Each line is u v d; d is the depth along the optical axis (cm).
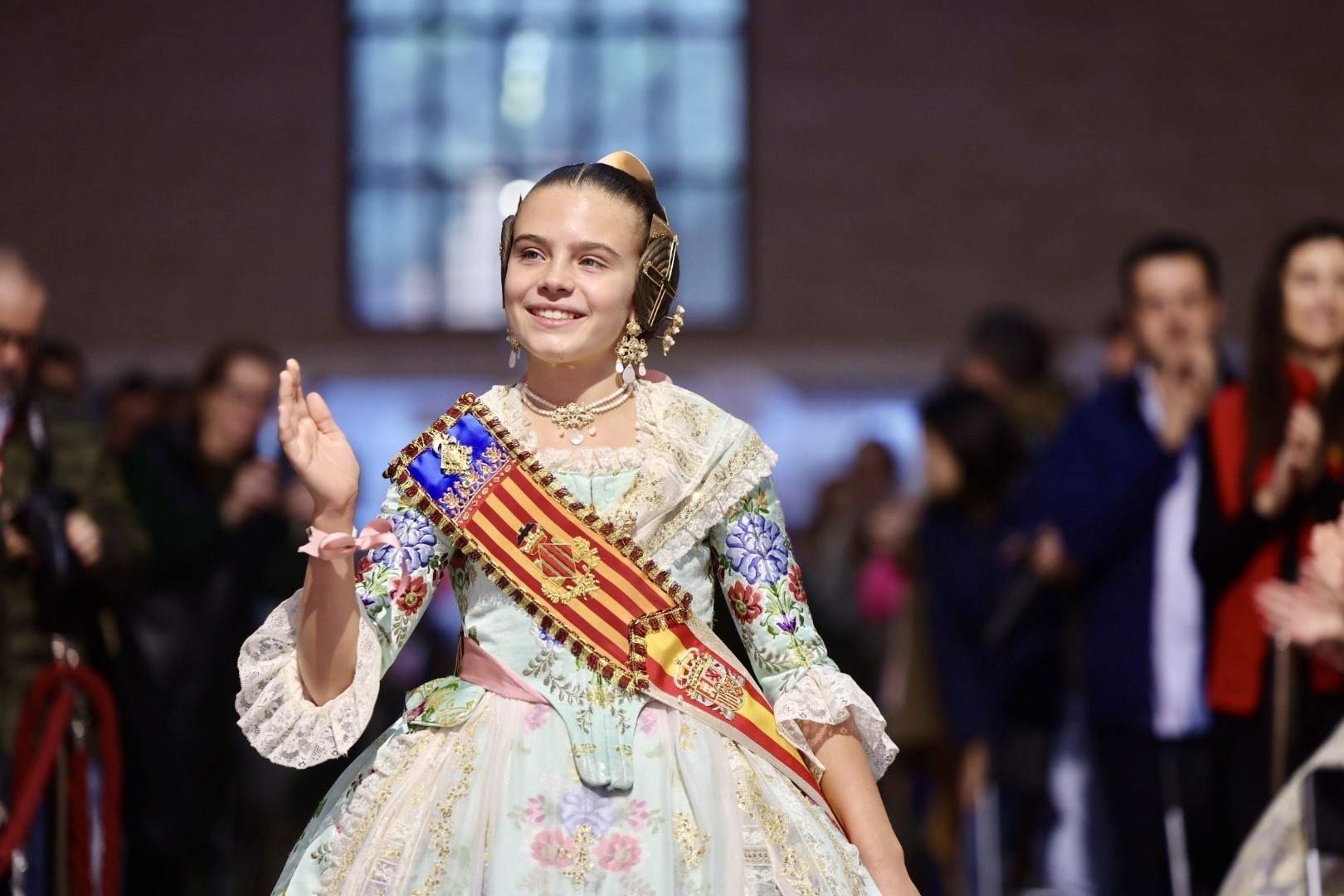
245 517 658
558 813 288
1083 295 1656
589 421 312
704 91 1689
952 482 675
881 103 1669
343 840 296
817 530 1057
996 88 1666
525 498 303
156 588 632
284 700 285
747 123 1680
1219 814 552
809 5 1677
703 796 293
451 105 1686
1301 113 1652
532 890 284
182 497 647
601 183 308
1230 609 527
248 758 676
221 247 1636
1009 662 647
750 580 314
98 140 1630
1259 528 517
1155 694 556
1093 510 571
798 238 1664
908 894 307
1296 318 516
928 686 688
